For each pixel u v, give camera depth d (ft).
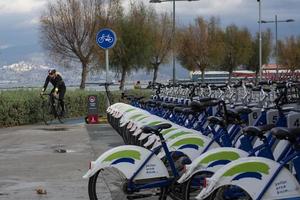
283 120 23.35
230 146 20.86
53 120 62.49
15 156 36.17
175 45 137.28
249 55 189.47
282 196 15.43
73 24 105.60
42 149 39.42
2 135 48.96
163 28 134.51
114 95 75.31
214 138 21.34
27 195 24.53
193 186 18.53
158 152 20.43
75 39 106.01
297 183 15.58
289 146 17.10
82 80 104.58
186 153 20.94
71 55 107.55
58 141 44.11
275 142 17.79
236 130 21.45
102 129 53.21
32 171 30.55
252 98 42.45
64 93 62.39
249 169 15.51
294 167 15.96
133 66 119.34
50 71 61.82
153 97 49.47
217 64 166.09
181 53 157.17
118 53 116.88
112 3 110.32
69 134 49.16
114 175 21.74
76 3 106.32
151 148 21.90
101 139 44.91
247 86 45.11
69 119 66.49
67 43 107.14
